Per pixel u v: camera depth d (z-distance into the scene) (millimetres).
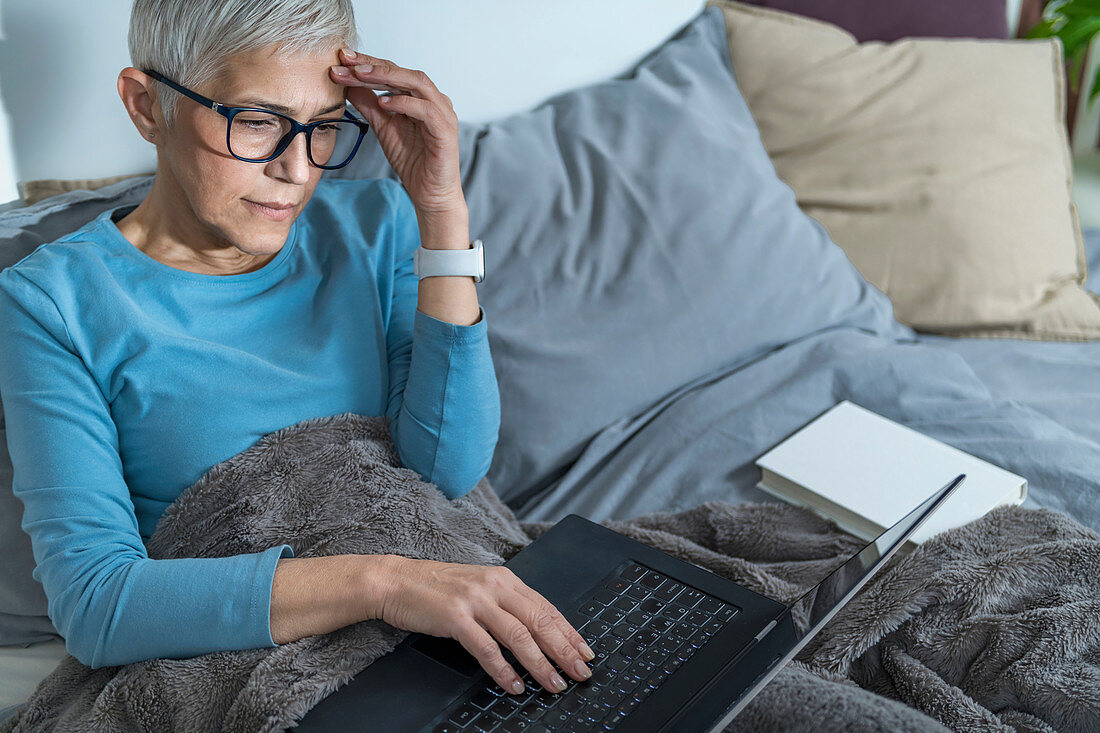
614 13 1802
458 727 808
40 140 1335
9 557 1103
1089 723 873
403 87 1011
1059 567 1006
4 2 1245
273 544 1001
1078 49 2561
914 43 1869
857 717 814
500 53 1709
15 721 950
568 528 1070
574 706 829
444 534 1035
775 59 1836
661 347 1465
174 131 948
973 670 967
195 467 1031
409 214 1260
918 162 1768
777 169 1810
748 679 850
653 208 1541
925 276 1742
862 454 1324
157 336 1005
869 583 1033
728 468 1364
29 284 969
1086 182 3035
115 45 1346
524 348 1396
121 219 1106
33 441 941
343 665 868
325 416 1105
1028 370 1648
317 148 1012
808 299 1592
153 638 884
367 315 1147
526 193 1515
